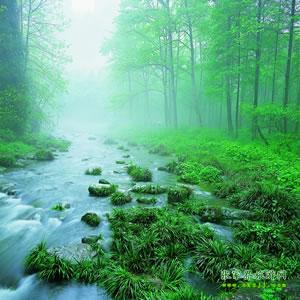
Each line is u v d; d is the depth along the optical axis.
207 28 24.39
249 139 21.27
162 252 6.29
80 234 7.58
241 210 8.69
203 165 15.85
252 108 18.52
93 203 10.12
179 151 21.55
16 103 22.41
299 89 23.02
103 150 25.44
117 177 14.45
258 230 7.16
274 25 19.12
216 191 11.26
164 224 7.24
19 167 16.53
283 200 8.81
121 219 8.16
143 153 23.45
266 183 10.47
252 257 6.09
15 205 10.16
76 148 26.66
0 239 7.61
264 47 21.14
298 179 10.78
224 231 7.71
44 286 5.55
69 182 13.21
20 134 23.75
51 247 6.88
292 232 7.21
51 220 8.70
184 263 6.13
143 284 5.29
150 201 10.06
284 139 17.38
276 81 25.00
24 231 8.02
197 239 6.90
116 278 5.42
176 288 5.11
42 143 24.84
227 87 23.59
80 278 5.68
